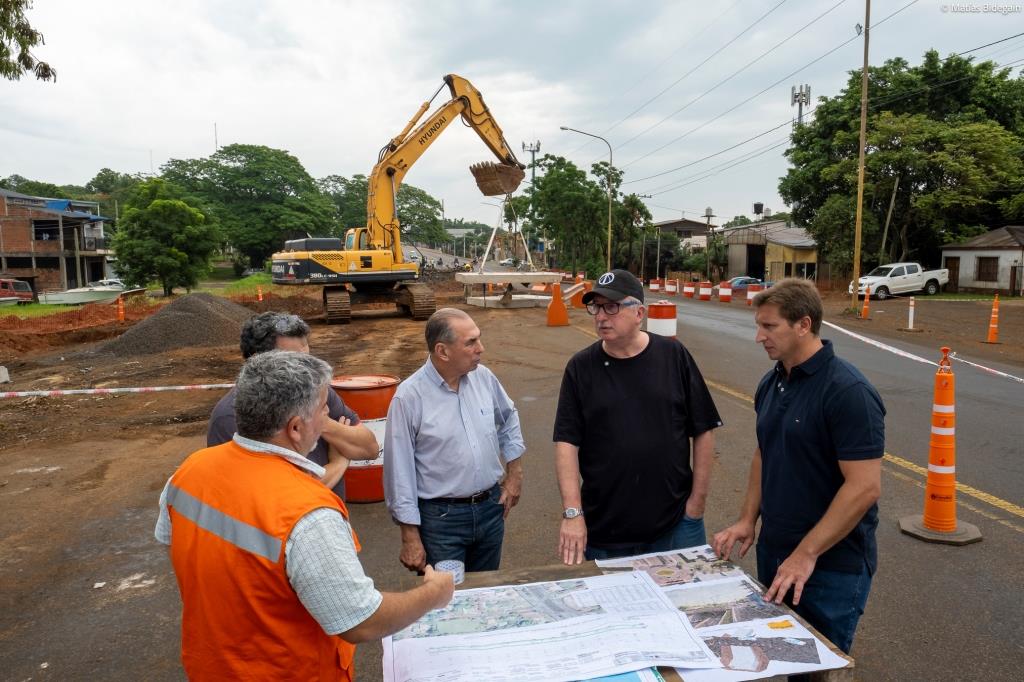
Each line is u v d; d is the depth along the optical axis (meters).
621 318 2.82
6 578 4.31
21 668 3.35
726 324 18.97
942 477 4.54
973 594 3.81
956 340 15.23
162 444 7.34
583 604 2.14
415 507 3.05
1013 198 32.81
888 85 34.25
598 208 52.91
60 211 53.53
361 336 17.55
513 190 24.48
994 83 35.47
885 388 9.53
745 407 8.44
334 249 21.55
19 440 7.54
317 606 1.61
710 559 2.52
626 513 2.92
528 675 1.77
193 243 41.97
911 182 32.62
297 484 1.71
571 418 2.97
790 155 37.47
